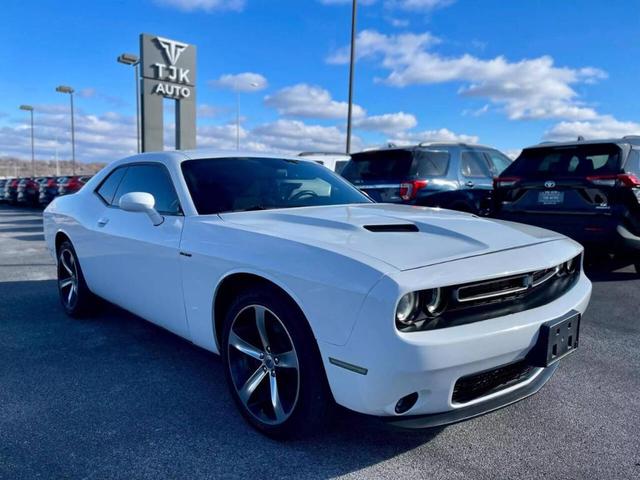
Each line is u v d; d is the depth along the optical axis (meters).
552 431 2.61
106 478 2.19
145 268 3.33
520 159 6.32
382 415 2.11
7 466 2.27
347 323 2.05
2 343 3.95
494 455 2.38
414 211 3.16
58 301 5.31
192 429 2.61
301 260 2.26
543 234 2.80
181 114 22.61
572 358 3.64
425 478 2.20
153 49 21.33
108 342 3.99
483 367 2.12
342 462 2.32
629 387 3.15
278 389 2.50
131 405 2.88
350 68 16.27
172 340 4.04
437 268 2.08
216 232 2.79
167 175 3.45
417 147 7.31
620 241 5.32
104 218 3.95
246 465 2.29
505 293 2.26
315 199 3.55
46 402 2.92
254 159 3.80
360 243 2.29
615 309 4.88
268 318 2.51
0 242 10.27
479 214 7.60
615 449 2.44
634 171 5.40
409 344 1.94
